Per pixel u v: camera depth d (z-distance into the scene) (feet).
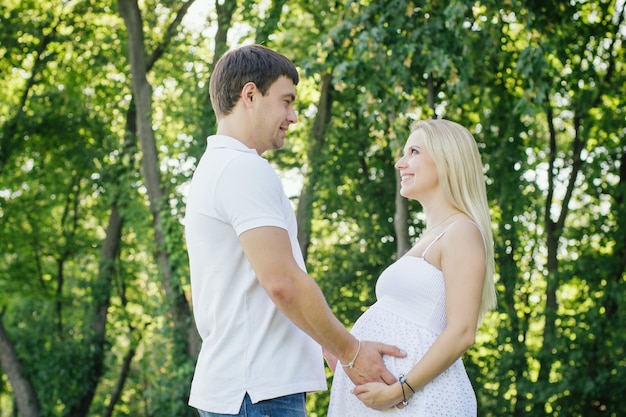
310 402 45.19
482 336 43.14
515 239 40.14
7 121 45.01
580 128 41.63
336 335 8.12
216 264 8.05
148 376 44.32
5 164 45.21
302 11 40.91
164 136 39.29
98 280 45.65
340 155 42.57
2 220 47.29
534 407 38.91
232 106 8.32
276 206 7.85
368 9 27.12
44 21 43.96
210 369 8.10
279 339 8.02
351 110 42.16
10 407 63.31
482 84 31.76
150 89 38.68
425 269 9.09
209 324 8.22
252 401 7.89
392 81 26.89
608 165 40.93
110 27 45.24
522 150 38.78
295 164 43.01
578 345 38.04
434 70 27.17
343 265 44.98
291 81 8.47
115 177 43.24
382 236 43.78
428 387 8.77
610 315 38.65
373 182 43.57
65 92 46.16
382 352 8.87
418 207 42.65
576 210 42.91
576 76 38.45
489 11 26.63
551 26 27.84
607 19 39.17
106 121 46.88
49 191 48.24
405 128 27.53
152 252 38.63
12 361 43.24
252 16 35.91
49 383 43.09
